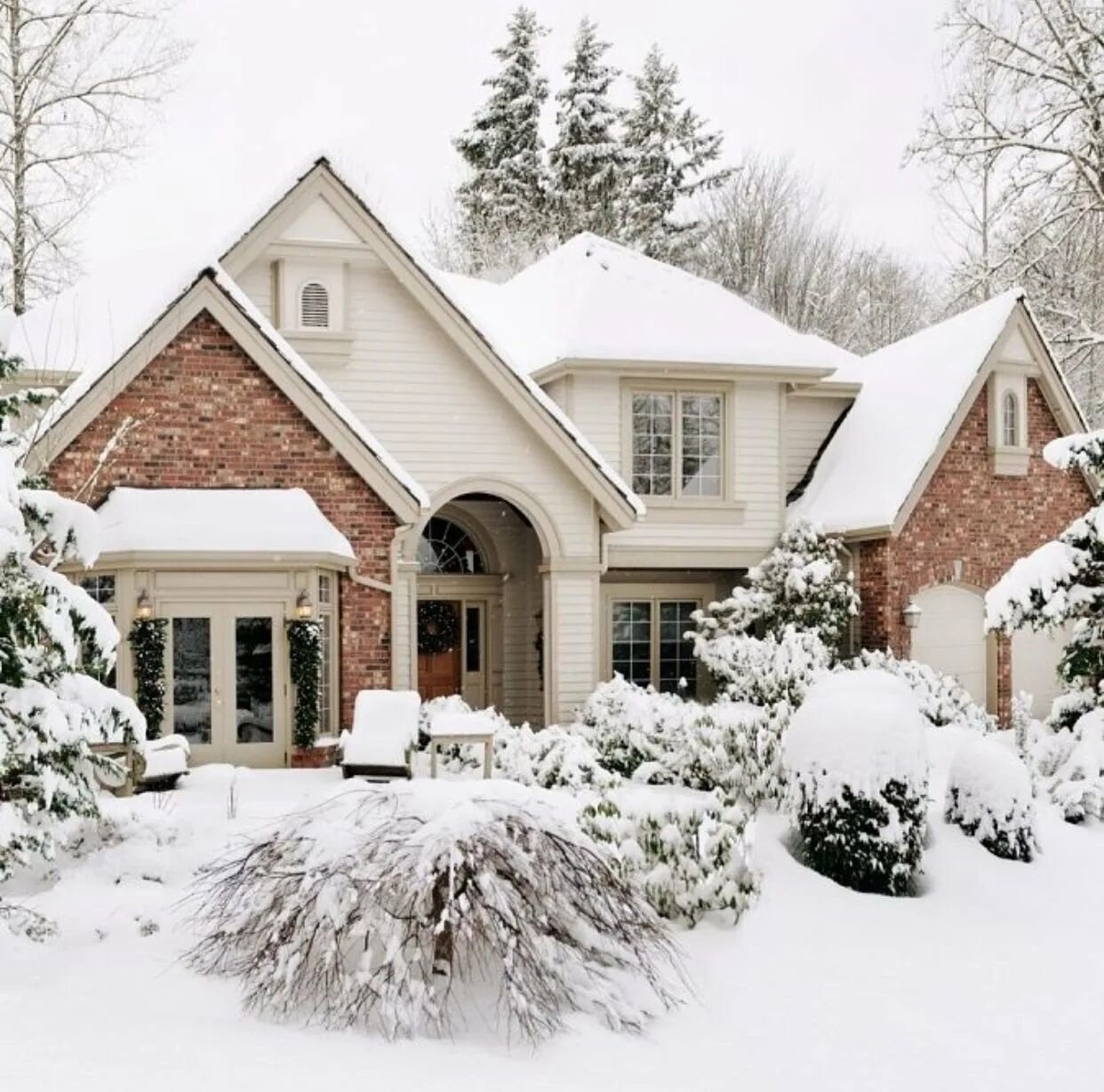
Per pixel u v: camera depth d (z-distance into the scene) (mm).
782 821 11703
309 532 14898
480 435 18297
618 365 19922
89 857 9070
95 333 17203
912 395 21391
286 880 6680
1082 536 14125
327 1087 5203
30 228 26234
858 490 20609
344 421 15672
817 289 42562
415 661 17578
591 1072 6023
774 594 20328
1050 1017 7602
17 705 7746
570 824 7359
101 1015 6004
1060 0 24875
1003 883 10742
